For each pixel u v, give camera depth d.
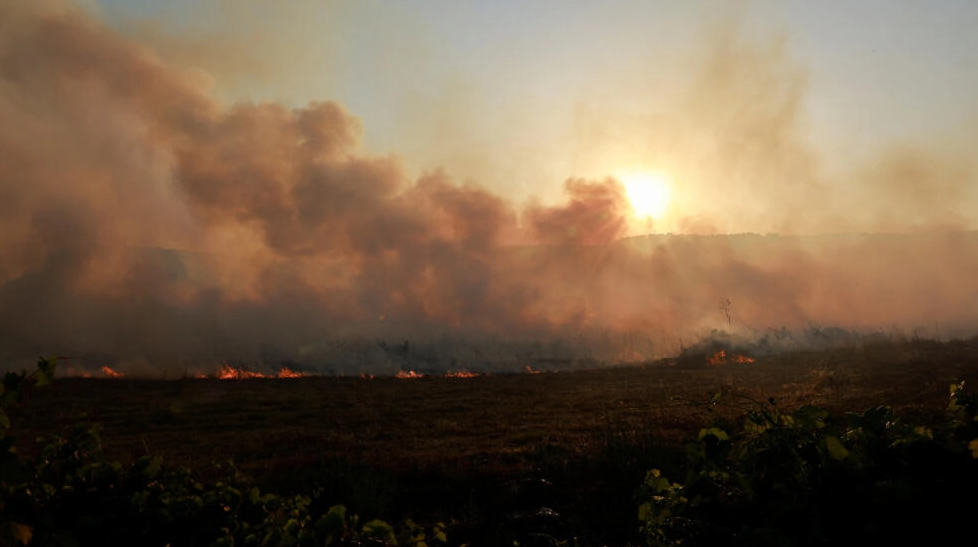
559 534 7.70
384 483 9.32
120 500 3.96
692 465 4.27
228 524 3.98
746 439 4.18
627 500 8.54
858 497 3.86
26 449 11.55
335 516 3.81
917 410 11.95
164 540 3.90
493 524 8.11
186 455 11.88
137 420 15.83
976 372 16.73
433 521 8.35
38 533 3.42
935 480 3.92
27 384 3.54
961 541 3.81
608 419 13.70
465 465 10.43
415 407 17.64
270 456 11.91
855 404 13.41
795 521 3.86
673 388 18.97
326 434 13.91
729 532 3.89
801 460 3.96
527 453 11.20
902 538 3.81
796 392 16.23
